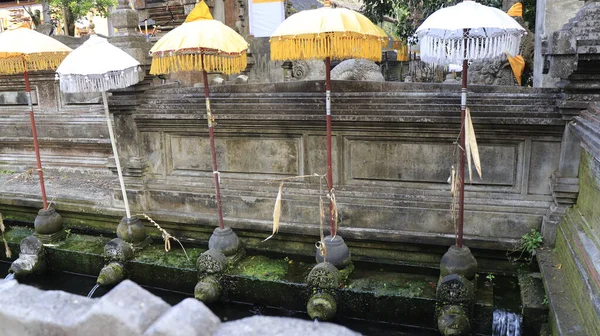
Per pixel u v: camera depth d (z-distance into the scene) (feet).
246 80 29.40
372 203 16.67
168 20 33.06
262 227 17.92
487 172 15.64
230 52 14.46
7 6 40.47
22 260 18.80
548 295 12.37
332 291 14.79
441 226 16.10
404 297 14.21
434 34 12.53
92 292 17.58
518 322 13.15
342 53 13.35
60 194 21.93
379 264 16.65
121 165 19.65
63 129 25.04
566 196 14.34
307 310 14.80
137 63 16.19
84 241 19.61
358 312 14.78
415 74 39.73
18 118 26.11
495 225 15.58
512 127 14.82
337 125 16.46
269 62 34.37
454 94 15.30
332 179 16.88
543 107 14.47
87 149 24.89
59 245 19.19
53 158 25.75
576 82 13.33
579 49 12.32
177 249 18.57
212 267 16.15
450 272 14.20
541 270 13.66
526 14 30.96
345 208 16.93
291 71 28.27
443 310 13.67
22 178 24.97
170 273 17.03
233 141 18.17
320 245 15.53
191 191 18.98
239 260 17.25
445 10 12.25
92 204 20.66
